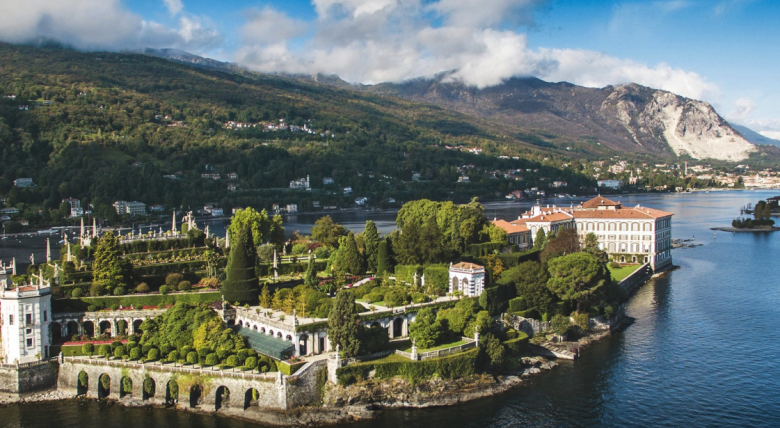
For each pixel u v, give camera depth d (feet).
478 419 420.77
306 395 431.43
